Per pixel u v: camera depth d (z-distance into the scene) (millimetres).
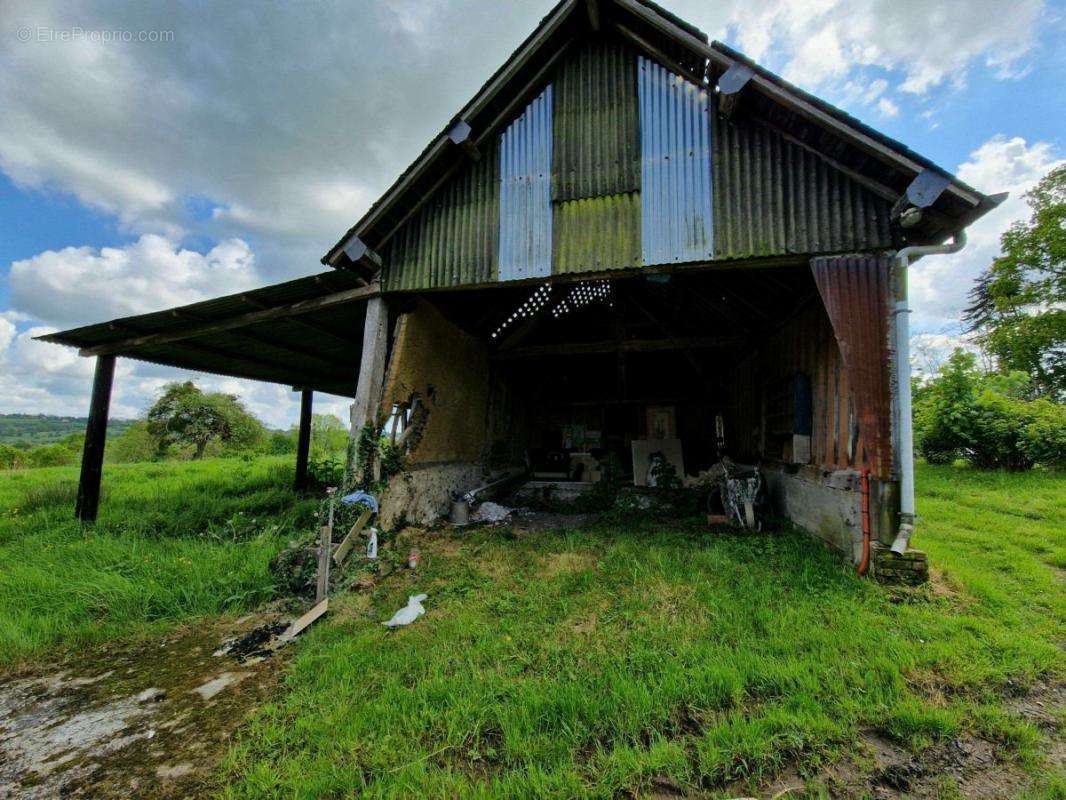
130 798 2027
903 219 3975
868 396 4109
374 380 5484
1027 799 1850
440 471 7082
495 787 1919
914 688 2543
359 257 5215
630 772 1991
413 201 5535
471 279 5336
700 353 10125
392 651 3094
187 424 28688
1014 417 9523
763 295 6441
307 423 10992
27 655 3344
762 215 4527
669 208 4820
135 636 3641
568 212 5137
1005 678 2621
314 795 1942
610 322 9336
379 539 5199
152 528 6562
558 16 4863
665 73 5035
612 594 3883
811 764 2043
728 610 3434
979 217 3781
